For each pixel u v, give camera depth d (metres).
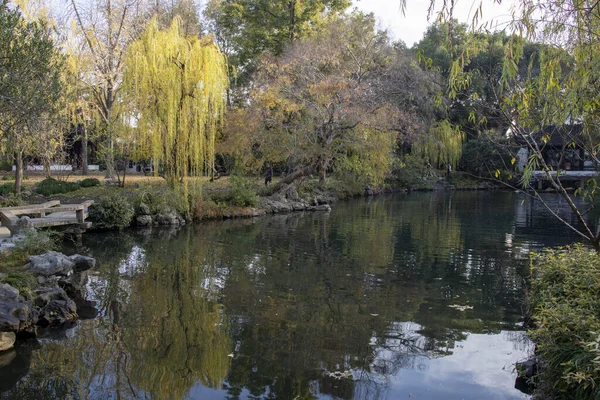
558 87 5.67
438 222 21.09
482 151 36.25
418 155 39.47
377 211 25.56
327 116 24.28
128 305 8.97
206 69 17.75
